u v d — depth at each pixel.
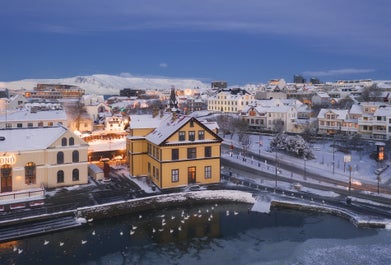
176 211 56.03
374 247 44.09
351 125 113.31
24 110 101.19
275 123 124.12
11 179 57.09
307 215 54.38
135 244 45.44
